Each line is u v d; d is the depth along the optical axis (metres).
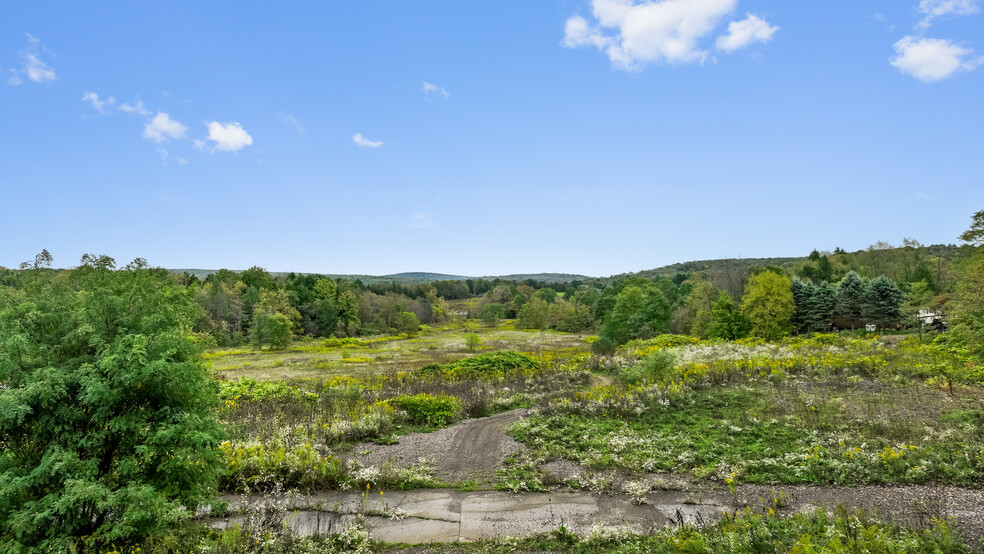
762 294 37.03
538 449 11.40
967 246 24.00
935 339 25.47
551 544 7.03
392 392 18.66
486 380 21.53
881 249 68.12
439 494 9.01
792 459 9.52
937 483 8.16
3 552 4.77
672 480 9.20
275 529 6.99
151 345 5.69
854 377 16.53
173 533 5.93
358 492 9.03
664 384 16.53
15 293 5.65
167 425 5.61
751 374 17.78
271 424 13.00
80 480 4.91
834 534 6.12
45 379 5.12
